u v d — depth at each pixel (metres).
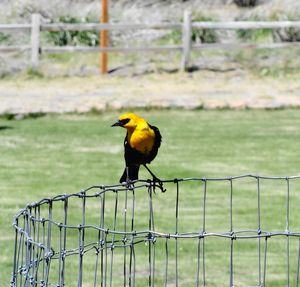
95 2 34.25
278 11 33.59
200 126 21.59
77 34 31.92
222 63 29.88
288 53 31.00
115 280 10.54
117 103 23.89
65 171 16.64
